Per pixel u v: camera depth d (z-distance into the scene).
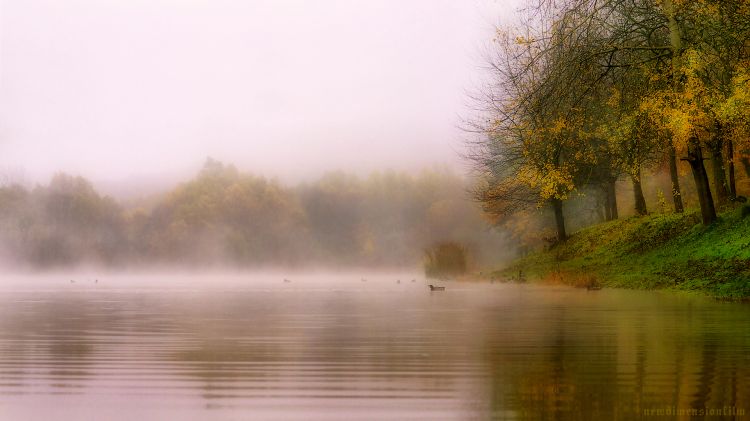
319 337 13.64
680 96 24.81
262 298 32.25
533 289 37.44
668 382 8.08
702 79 25.25
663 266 34.09
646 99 25.69
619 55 26.11
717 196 38.62
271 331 14.99
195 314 20.89
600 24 24.44
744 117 24.16
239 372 9.13
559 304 23.39
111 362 10.13
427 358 10.39
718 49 24.28
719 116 23.98
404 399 7.23
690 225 37.88
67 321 18.17
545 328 14.97
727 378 8.30
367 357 10.55
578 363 9.65
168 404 7.05
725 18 23.69
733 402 6.93
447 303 25.88
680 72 25.31
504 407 6.78
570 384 8.02
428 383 8.18
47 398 7.41
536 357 10.34
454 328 15.38
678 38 25.98
